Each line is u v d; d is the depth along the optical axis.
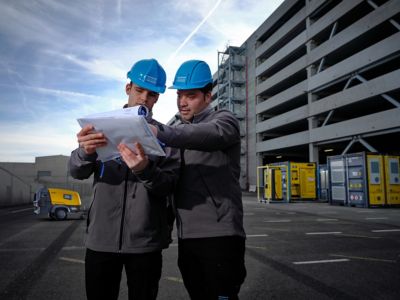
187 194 1.87
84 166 1.80
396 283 4.13
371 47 28.42
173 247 6.60
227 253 1.77
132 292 1.81
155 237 1.83
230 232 1.78
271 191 22.48
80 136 1.49
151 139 1.43
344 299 3.57
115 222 1.78
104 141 1.50
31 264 5.16
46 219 12.85
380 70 32.47
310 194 23.58
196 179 1.86
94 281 1.79
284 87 46.03
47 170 57.62
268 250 6.20
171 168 1.87
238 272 1.82
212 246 1.77
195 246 1.83
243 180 51.78
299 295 3.69
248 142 52.00
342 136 31.52
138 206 1.79
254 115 50.53
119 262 1.86
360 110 34.84
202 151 1.82
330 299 3.56
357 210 15.78
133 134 1.44
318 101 35.69
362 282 4.18
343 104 31.70
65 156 59.00
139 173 1.57
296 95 39.84
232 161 1.91
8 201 27.36
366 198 17.14
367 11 31.75
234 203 1.86
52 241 7.36
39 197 12.35
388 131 26.91
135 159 1.49
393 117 26.12
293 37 43.53
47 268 4.90
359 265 5.05
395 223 10.51
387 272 4.65
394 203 17.55
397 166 17.89
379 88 27.52
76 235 8.27
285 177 22.67
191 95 2.01
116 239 1.76
